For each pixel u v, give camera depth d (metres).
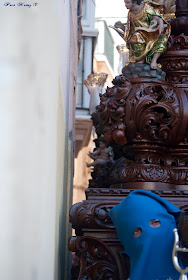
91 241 2.90
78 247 2.89
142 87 3.18
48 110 1.79
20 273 1.47
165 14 4.22
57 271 2.95
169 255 2.31
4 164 1.48
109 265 2.89
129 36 3.45
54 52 2.05
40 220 1.63
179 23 3.67
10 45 1.55
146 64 3.33
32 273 1.54
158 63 3.55
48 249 1.94
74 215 2.92
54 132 2.13
